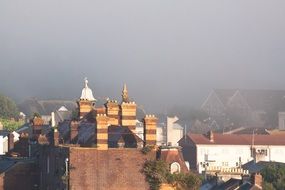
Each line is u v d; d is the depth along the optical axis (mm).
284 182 166000
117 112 123875
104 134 109250
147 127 112188
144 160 109438
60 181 111938
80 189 107750
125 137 113812
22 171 132125
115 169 108750
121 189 108625
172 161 109875
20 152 156750
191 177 109438
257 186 140750
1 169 134750
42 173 128250
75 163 108062
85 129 121812
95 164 108500
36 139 146875
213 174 165125
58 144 119938
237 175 161375
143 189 108875
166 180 108688
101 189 108312
